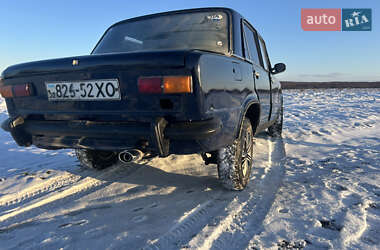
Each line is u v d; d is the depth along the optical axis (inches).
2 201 91.9
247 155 95.5
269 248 57.2
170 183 103.1
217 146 71.9
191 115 65.2
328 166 113.9
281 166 118.7
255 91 104.3
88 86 72.9
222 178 87.4
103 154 123.2
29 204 88.4
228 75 77.1
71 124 76.2
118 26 113.9
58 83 76.9
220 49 90.7
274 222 68.2
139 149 70.6
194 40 95.0
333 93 726.5
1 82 86.4
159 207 81.5
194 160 133.5
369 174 100.6
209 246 59.4
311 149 147.1
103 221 74.0
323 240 58.9
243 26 107.3
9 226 74.0
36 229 71.3
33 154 159.2
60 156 152.9
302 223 66.7
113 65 67.7
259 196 86.2
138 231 67.1
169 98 65.4
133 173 117.0
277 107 159.9
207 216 73.6
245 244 59.5
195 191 93.4
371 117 258.5
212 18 99.3
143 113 69.0
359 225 64.2
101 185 104.1
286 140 174.2
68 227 71.4
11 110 88.5
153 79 64.2
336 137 175.3
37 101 81.9
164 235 64.4
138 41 102.3
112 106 71.7
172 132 65.1
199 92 63.1
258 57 126.3
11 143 191.9
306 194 84.9
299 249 56.5
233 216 73.0
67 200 91.0
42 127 80.0
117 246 60.7
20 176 117.8
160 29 102.7
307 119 263.4
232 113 78.8
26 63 80.7
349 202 77.2
